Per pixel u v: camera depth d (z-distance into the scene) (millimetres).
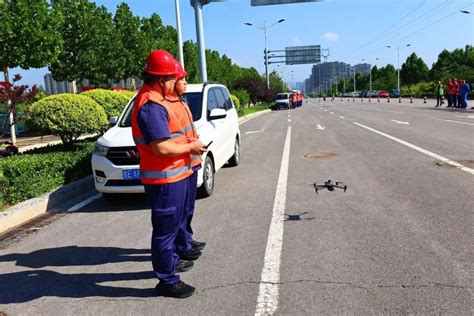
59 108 9383
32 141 16641
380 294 3521
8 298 3893
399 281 3723
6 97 11133
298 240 4820
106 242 5199
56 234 5621
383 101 55406
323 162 9602
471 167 8094
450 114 22375
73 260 4695
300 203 6312
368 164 9031
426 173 7809
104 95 11836
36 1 13562
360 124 18938
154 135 3490
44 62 13859
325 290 3641
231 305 3502
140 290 3900
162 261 3689
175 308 3525
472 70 60812
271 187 7430
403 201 6109
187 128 3850
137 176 6469
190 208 4523
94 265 4527
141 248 4941
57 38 14008
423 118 20359
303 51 64375
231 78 58438
